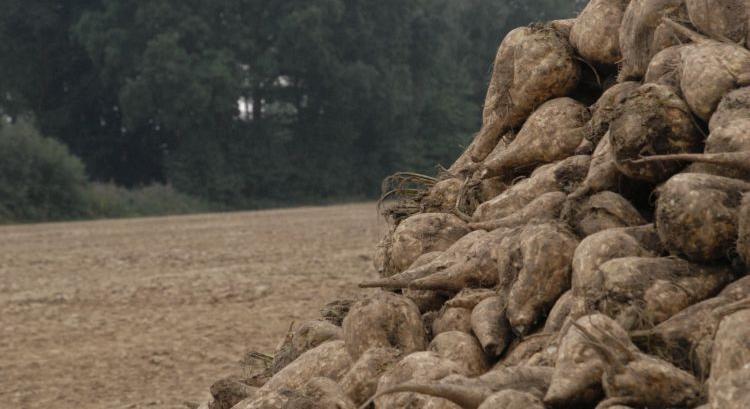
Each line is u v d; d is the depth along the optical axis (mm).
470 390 9523
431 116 164000
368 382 11453
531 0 178625
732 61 11477
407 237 14695
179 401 21766
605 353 8977
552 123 15070
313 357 12812
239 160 144875
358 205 120938
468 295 12625
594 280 10508
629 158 11680
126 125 142250
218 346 27297
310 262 44125
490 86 16750
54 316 33125
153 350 27188
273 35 143125
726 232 9914
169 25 134750
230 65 137750
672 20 13281
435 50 157375
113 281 40781
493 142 16516
